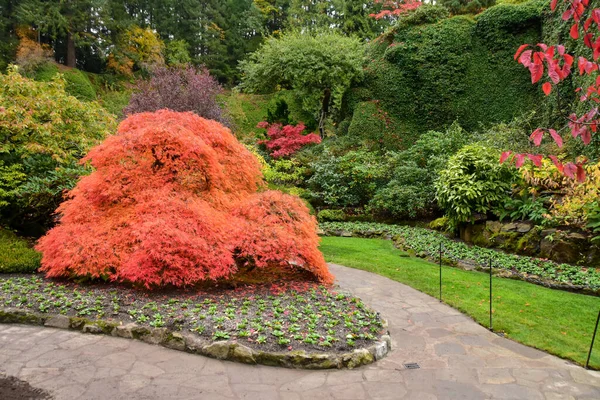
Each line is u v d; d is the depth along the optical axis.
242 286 5.30
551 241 6.77
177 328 3.88
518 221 7.60
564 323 4.46
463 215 8.16
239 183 6.29
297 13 28.73
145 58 25.00
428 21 15.72
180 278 4.84
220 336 3.69
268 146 15.77
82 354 3.54
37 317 4.19
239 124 20.81
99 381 3.08
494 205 8.00
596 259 6.31
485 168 8.10
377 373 3.34
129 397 2.87
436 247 8.11
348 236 10.27
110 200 5.37
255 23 29.78
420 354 3.73
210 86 15.53
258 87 17.62
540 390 3.09
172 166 5.34
